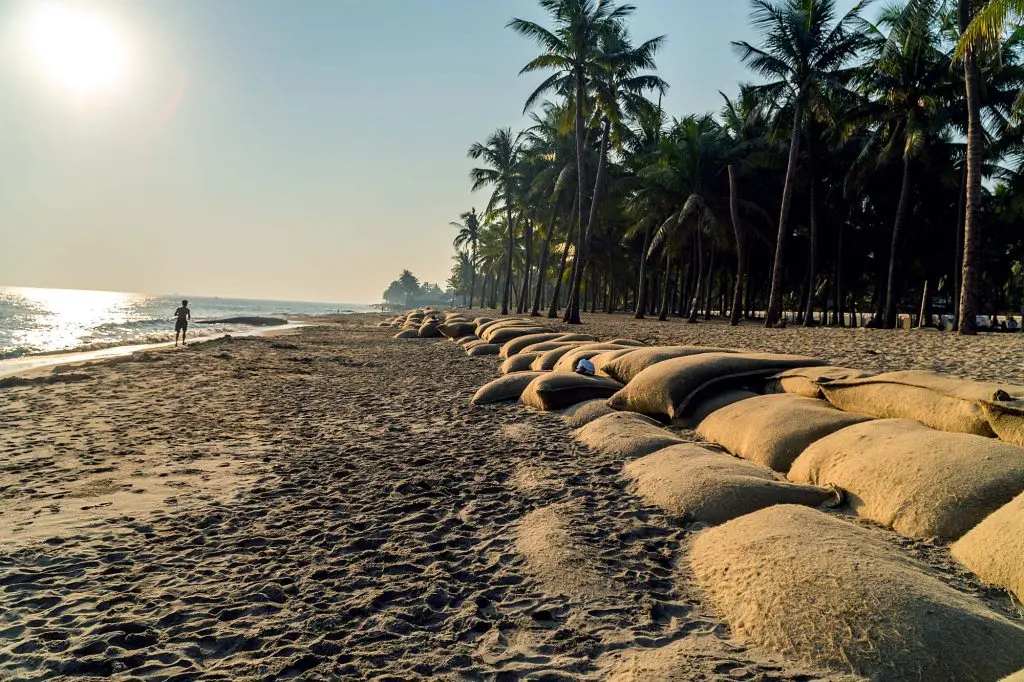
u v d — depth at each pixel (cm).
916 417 478
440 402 1001
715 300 5716
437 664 262
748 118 2658
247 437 757
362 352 2058
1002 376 877
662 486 473
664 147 2948
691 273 4084
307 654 270
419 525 437
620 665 255
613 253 4819
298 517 458
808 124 2462
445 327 2644
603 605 312
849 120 2241
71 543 405
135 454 667
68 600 325
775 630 271
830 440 479
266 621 303
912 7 1927
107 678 253
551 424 776
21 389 1185
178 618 306
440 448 676
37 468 608
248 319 4894
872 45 2141
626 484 516
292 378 1378
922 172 2541
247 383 1291
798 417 541
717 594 316
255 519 454
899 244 2147
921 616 249
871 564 283
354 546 400
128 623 299
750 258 3706
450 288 14275
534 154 3822
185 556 385
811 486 428
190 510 475
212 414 925
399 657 269
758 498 416
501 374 1301
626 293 5862
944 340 1451
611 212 3812
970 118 1602
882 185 2712
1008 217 2494
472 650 274
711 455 510
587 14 2466
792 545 313
